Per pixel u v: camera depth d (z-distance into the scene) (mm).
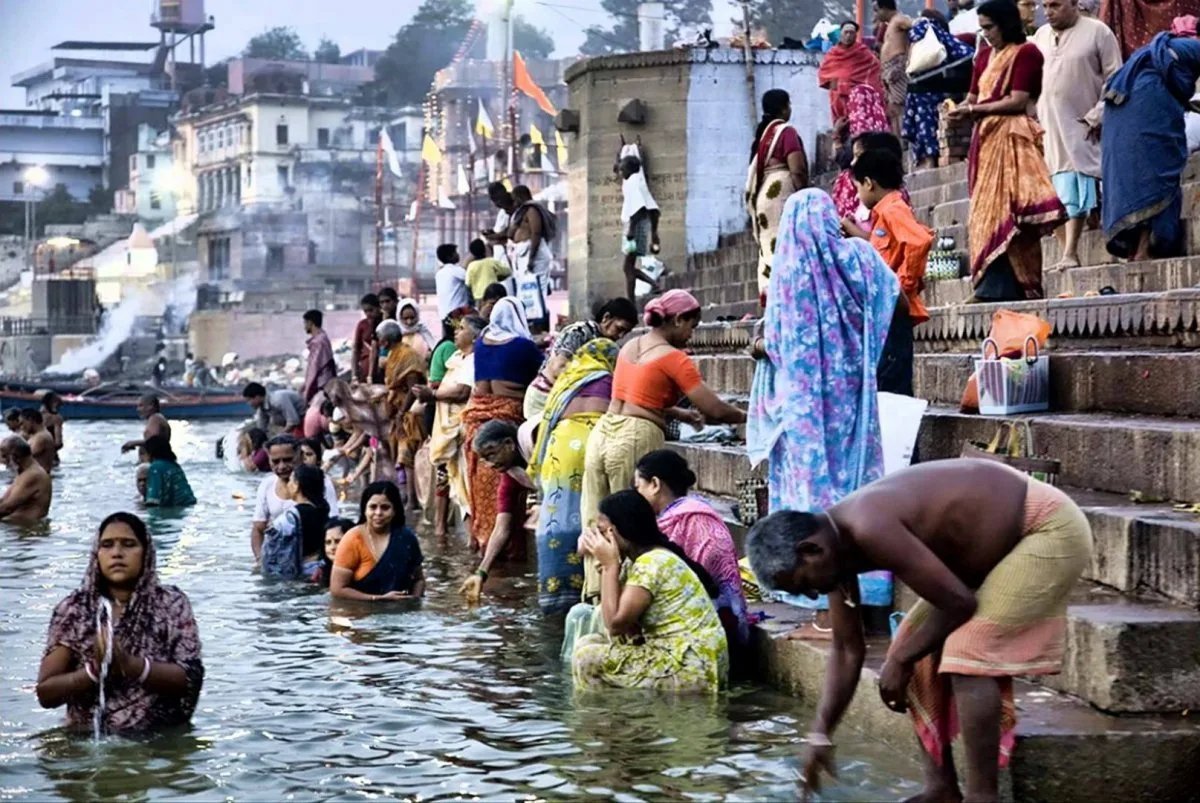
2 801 5496
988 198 9336
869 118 13727
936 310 9781
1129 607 5523
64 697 6398
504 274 16016
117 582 6500
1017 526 4797
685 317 8188
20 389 45875
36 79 165000
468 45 80750
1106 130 9023
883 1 16312
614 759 5836
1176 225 9000
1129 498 6527
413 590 9797
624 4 77125
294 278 83500
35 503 14391
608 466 8164
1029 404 7691
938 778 5102
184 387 48750
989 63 9453
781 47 19797
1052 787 4988
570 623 7699
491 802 5375
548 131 75688
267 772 5816
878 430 6613
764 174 11461
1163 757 4992
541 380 10148
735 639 7172
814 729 5332
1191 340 7461
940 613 4824
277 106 96750
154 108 126000
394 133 99688
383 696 6992
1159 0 11156
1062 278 10000
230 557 11672
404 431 15031
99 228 108438
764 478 9016
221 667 7680
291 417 22078
